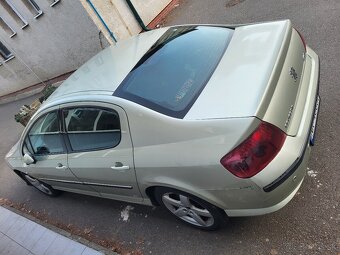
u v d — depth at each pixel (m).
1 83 13.27
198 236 3.52
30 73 11.92
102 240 4.15
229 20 7.88
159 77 3.22
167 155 2.90
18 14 10.28
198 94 2.91
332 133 3.77
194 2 9.96
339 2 6.19
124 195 3.85
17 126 9.95
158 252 3.62
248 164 2.53
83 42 9.61
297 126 2.81
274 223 3.24
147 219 4.05
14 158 5.35
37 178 5.12
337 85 4.36
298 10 6.68
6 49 12.05
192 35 3.69
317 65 3.55
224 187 2.72
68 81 4.13
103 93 3.33
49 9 9.39
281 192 2.69
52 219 5.04
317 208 3.17
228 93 2.75
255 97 2.60
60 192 5.43
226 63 3.07
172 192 3.23
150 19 10.05
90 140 3.68
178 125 2.80
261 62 2.87
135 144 3.15
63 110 3.81
